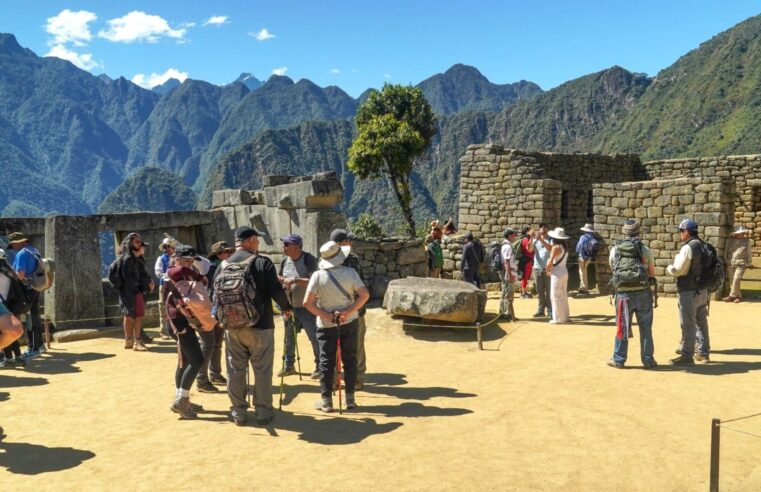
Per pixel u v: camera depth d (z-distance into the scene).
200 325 6.96
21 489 5.17
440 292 11.52
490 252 14.59
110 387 8.48
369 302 15.29
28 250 10.50
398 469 5.41
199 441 6.25
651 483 5.09
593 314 13.99
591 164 28.03
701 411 6.93
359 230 39.06
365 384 8.38
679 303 9.13
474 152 24.69
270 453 5.87
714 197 16.09
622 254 9.05
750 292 17.33
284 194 15.39
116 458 5.83
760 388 7.75
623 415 6.81
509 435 6.23
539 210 23.05
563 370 8.90
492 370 9.02
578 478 5.19
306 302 7.03
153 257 15.88
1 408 7.51
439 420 6.75
